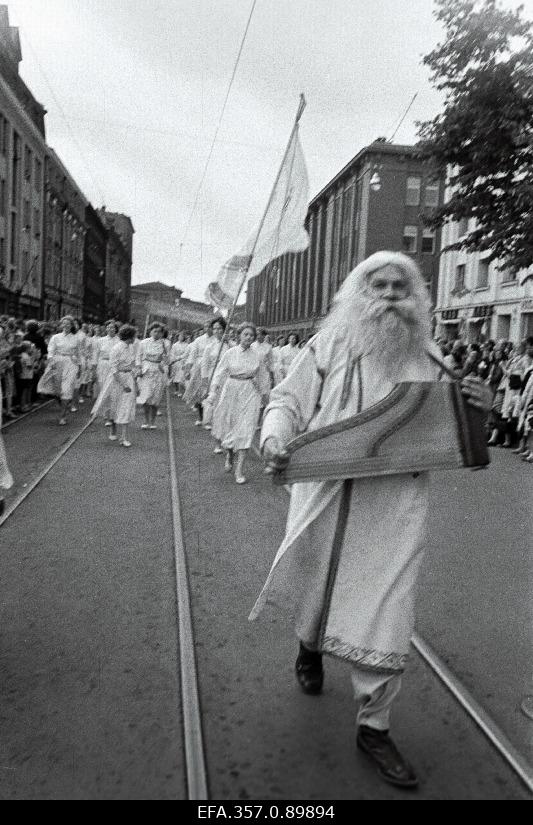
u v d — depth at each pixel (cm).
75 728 313
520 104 1285
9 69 3809
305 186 995
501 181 1375
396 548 287
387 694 285
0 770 281
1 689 346
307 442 284
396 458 284
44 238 4462
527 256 1334
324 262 5684
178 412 1748
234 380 877
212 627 424
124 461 977
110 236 8850
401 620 281
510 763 290
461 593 489
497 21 1248
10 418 1445
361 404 296
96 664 374
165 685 353
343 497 293
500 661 388
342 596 289
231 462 944
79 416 1530
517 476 975
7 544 578
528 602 474
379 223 4531
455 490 856
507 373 1333
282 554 298
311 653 345
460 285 3091
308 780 277
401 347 297
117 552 562
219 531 631
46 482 817
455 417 287
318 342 309
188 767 283
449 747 304
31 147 4056
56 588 482
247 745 300
